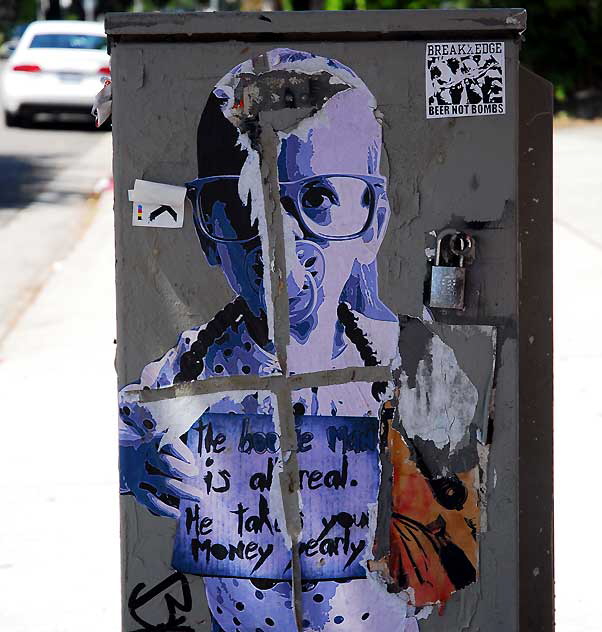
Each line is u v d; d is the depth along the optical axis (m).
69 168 14.91
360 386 2.83
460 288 2.79
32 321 7.90
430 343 2.83
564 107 17.59
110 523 4.62
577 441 5.39
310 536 2.87
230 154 2.76
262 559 2.88
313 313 2.81
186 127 2.75
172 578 2.89
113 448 5.50
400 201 2.79
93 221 11.45
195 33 2.71
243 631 2.91
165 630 2.91
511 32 2.76
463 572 2.90
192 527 2.88
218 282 2.80
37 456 5.41
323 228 2.78
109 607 3.91
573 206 10.75
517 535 2.90
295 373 2.82
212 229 2.78
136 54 2.72
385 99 2.76
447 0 18.08
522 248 2.95
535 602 3.06
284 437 2.84
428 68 2.75
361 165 2.77
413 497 2.87
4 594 4.02
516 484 2.88
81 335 7.52
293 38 2.73
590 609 3.80
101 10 41.28
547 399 3.00
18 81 18.03
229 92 2.74
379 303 2.81
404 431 2.85
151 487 2.86
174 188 2.76
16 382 6.57
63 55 18.02
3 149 16.55
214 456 2.85
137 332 2.81
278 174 2.76
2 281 9.12
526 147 2.92
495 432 2.86
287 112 2.75
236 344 2.81
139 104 2.74
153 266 2.79
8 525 4.61
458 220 2.80
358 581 2.89
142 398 2.84
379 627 2.91
